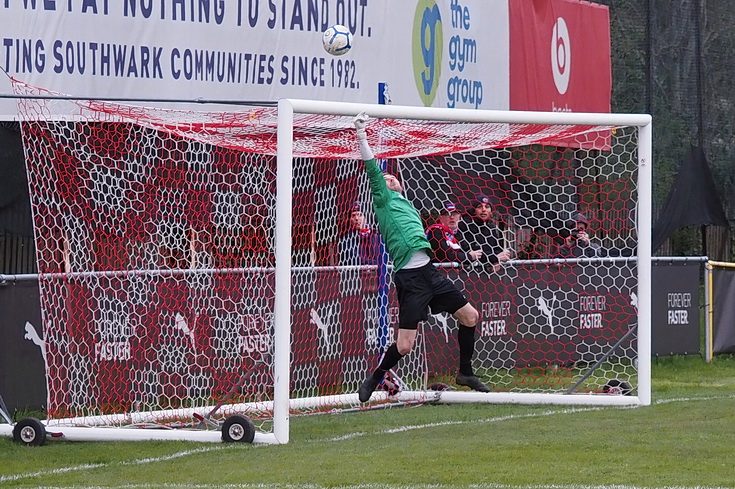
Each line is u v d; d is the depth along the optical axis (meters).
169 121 30.73
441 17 46.47
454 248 37.03
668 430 27.47
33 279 32.56
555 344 42.19
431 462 23.58
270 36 40.94
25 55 36.41
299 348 35.53
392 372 34.94
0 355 31.66
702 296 48.09
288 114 27.23
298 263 37.12
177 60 39.00
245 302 34.44
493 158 42.81
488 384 38.56
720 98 62.03
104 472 23.48
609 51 56.25
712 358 46.56
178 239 34.72
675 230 58.47
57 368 30.41
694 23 61.28
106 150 35.31
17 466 24.48
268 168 36.97
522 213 43.56
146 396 32.50
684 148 60.47
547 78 52.19
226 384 33.72
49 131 33.72
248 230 35.59
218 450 25.97
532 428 28.31
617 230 42.78
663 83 60.69
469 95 48.12
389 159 40.91
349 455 24.70
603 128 33.97
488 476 21.98
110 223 34.56
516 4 50.31
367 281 35.66
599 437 26.58
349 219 36.41
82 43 37.28
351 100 43.19
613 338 43.28
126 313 32.50
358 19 43.28
